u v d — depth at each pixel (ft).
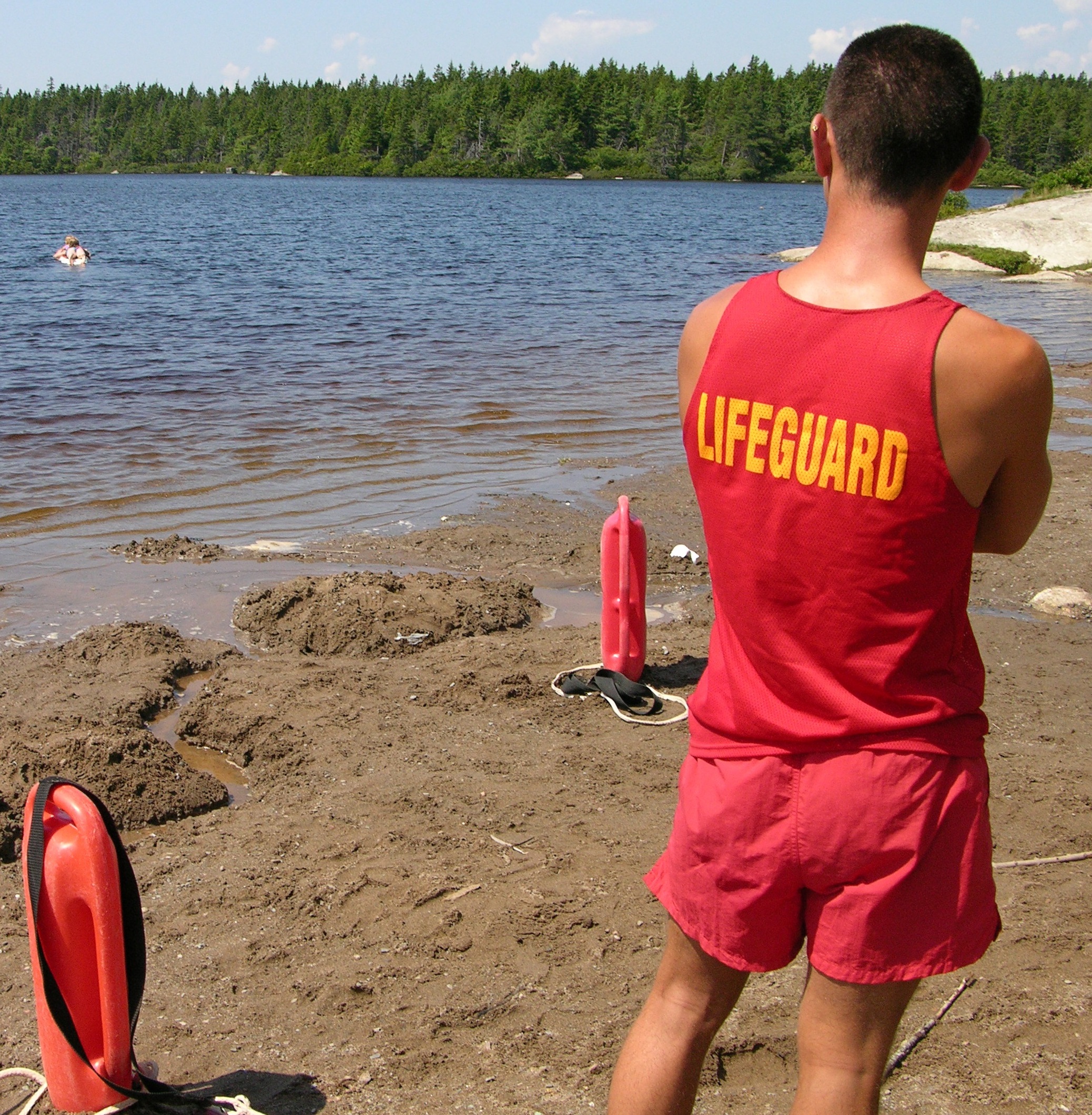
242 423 41.98
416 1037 10.70
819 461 6.30
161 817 15.42
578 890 13.14
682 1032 7.18
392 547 28.19
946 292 93.91
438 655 21.13
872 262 6.42
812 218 246.68
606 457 38.17
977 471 6.21
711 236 177.68
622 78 593.42
